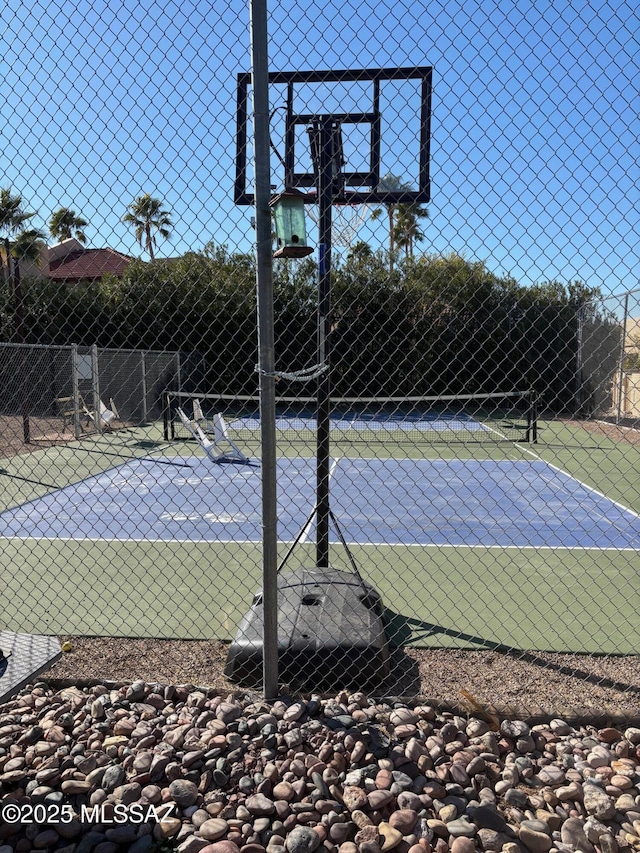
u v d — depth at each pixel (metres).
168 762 2.71
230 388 21.34
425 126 3.72
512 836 2.39
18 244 12.51
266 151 2.84
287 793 2.54
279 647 3.46
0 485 10.14
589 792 2.54
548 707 3.21
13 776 2.63
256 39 2.79
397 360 17.41
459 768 2.69
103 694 3.32
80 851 2.32
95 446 14.80
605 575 5.61
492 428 18.80
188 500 9.20
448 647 4.06
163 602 4.93
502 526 7.76
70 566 5.90
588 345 19.48
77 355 15.37
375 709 3.13
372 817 2.44
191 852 2.29
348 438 16.77
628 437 16.23
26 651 2.83
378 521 8.02
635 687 3.46
